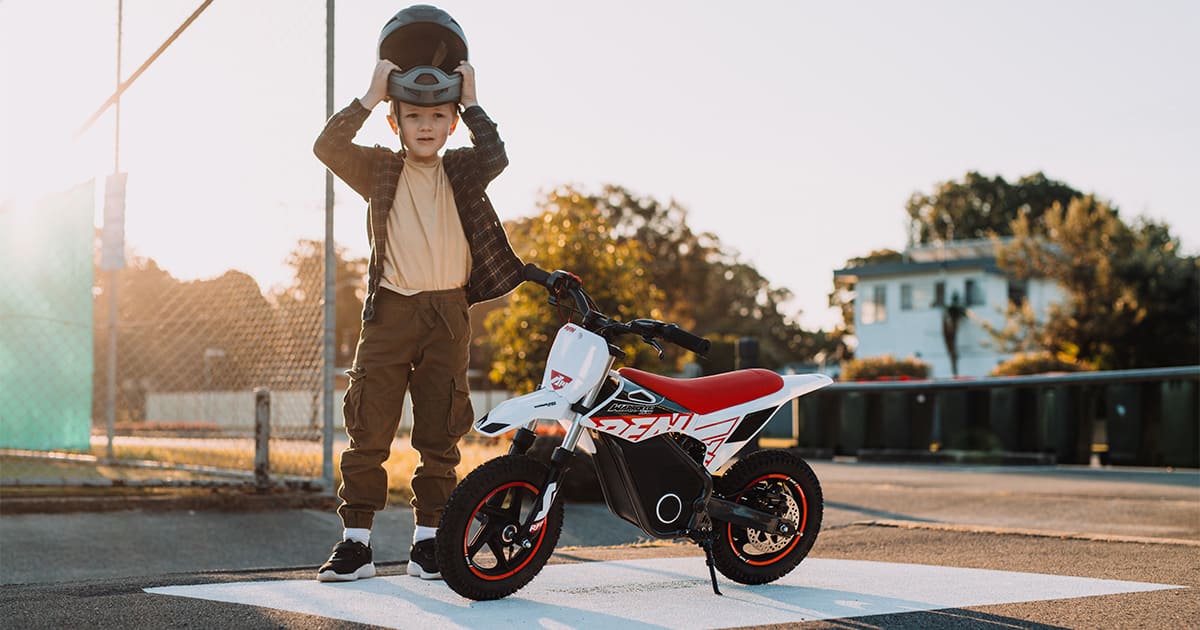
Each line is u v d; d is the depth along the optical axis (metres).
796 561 4.08
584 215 15.99
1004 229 59.72
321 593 3.71
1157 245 36.50
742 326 57.09
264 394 8.39
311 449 8.63
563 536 7.35
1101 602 3.67
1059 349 35.16
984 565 4.68
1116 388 15.42
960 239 60.75
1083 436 16.19
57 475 9.83
